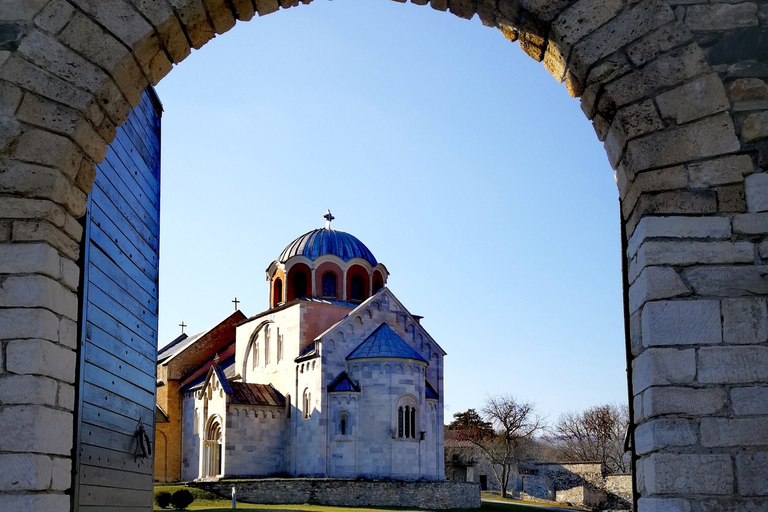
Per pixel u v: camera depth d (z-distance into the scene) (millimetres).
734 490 9562
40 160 10617
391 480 58438
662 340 10039
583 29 10875
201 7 11414
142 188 16344
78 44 10867
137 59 11273
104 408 13352
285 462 65125
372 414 60875
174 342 94062
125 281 14883
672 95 10562
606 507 84438
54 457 10438
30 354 10180
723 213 10305
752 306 10016
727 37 10695
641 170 10531
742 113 10523
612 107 10875
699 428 9758
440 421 66000
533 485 96000
